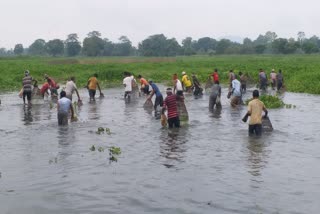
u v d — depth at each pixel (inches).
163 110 685.9
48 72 2080.5
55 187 388.8
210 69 2262.6
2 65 2285.9
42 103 1031.0
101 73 1958.7
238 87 931.3
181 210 333.4
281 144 558.6
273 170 438.6
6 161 478.0
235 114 821.9
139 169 445.1
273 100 969.5
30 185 394.6
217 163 466.6
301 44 6314.0
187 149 532.7
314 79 1513.3
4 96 1237.1
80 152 518.9
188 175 422.9
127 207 340.8
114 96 1216.8
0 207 342.0
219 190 378.3
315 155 500.1
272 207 338.3
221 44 7111.2
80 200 356.8
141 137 607.5
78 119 774.5
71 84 978.1
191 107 933.2
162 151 522.6
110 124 718.5
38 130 661.9
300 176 418.0
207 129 665.6
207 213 327.0
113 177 417.7
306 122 732.0
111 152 514.6
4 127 689.6
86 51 7652.6
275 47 6048.2
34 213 330.3
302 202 348.8
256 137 602.9
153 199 357.7
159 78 1958.7
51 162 472.7
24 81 1017.5
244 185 391.2
